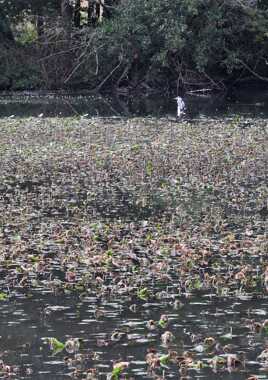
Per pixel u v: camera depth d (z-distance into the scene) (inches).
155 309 701.3
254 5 3019.2
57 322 671.1
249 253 863.1
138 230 946.7
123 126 1963.6
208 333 646.5
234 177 1300.4
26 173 1343.5
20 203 1101.1
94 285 764.6
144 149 1585.9
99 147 1611.7
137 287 756.6
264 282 768.9
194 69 3053.6
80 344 627.2
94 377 570.9
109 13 3073.3
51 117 2188.7
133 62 3058.6
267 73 3184.1
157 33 2829.7
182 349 617.3
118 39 2878.9
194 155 1509.6
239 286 761.0
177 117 2218.3
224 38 2947.8
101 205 1091.3
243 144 1640.0
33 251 864.9
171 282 770.8
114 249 868.6
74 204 1096.8
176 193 1175.6
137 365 590.6
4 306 709.3
